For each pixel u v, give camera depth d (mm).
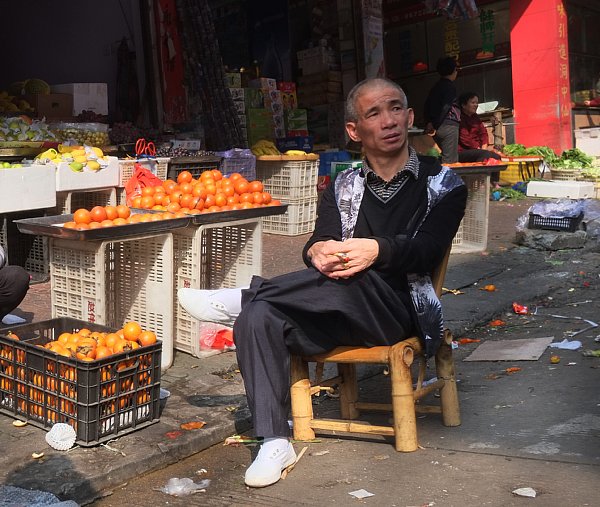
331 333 3215
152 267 4387
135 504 2953
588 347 4734
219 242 5031
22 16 11570
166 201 4676
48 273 6605
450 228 3238
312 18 13688
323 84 12906
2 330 3693
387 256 3035
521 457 3143
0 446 3303
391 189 3289
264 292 3107
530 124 14680
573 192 11391
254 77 13297
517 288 6219
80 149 6898
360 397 4090
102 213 4164
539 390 4004
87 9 11023
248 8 14539
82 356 3334
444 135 10078
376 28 12594
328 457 3275
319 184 9523
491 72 15438
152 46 10211
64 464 3135
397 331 3189
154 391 3553
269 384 3051
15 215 6680
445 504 2777
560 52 14320
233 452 3428
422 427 3561
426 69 16078
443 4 11281
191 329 4570
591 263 7195
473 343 5031
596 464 3021
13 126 7047
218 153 8148
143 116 10508
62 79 11375
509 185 12820
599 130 14008
